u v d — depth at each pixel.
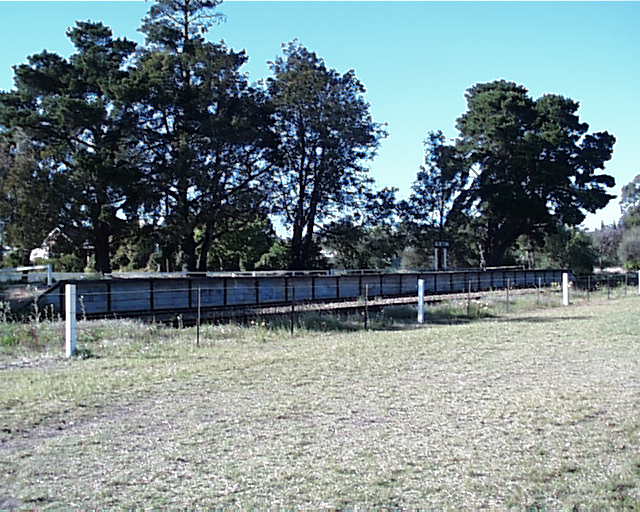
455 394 10.10
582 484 6.14
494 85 63.88
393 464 6.73
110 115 40.62
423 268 65.88
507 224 62.34
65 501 5.76
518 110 60.03
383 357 13.87
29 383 10.59
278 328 19.28
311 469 6.58
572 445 7.38
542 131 60.62
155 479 6.30
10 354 13.84
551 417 8.59
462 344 16.08
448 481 6.24
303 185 50.94
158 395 9.96
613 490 6.01
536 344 16.02
